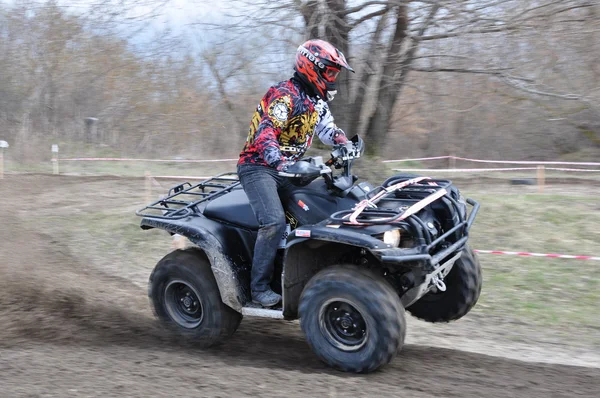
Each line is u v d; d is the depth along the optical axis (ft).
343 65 14.32
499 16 27.63
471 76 35.19
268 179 14.87
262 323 18.83
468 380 13.76
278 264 15.33
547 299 21.63
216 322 15.81
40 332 17.26
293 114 14.61
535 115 61.87
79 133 69.10
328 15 27.81
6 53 52.90
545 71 32.76
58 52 44.70
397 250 12.82
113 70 40.52
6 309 19.12
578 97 29.30
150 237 31.55
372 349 13.29
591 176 52.75
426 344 17.76
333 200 14.74
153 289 16.72
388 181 15.88
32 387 12.75
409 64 30.30
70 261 27.76
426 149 68.49
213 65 34.22
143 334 17.49
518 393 12.92
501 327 19.42
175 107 44.75
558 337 18.54
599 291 22.03
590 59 32.68
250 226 15.62
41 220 35.99
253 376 13.62
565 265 24.49
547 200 34.24
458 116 61.77
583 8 28.04
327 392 12.66
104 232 32.89
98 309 19.74
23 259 27.14
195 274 15.92
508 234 28.50
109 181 51.34
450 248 13.93
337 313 13.91
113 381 13.20
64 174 56.44
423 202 13.91
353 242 12.89
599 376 14.25
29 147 66.80
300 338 17.38
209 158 62.69
